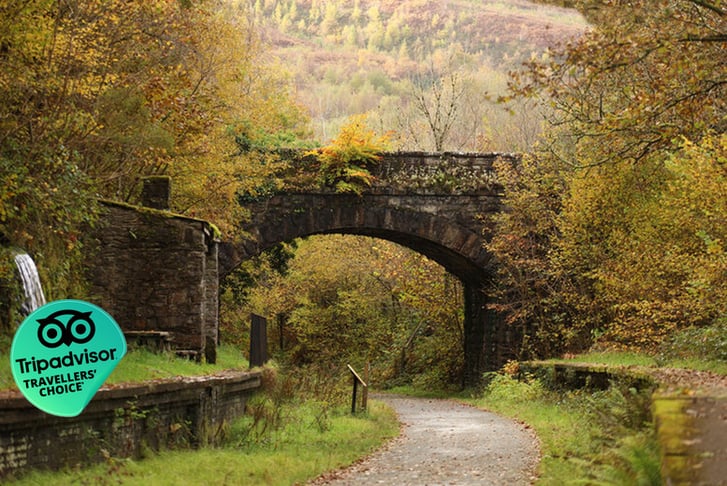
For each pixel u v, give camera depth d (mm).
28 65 18750
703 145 21000
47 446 10594
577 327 33688
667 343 22188
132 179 26219
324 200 34812
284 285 55156
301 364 55531
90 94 20953
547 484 10773
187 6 27047
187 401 14641
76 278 21312
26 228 18469
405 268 44719
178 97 26969
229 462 12664
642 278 27109
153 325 22094
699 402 7344
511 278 35938
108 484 10234
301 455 14297
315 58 146500
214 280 23938
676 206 24531
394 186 35156
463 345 43469
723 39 17828
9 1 16906
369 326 54031
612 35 17844
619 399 14648
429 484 11492
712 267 21031
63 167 19453
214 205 30359
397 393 44625
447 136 64500
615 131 20234
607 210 30391
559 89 18703
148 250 22188
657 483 8570
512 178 35000
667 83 19266
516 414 23906
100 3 22094
